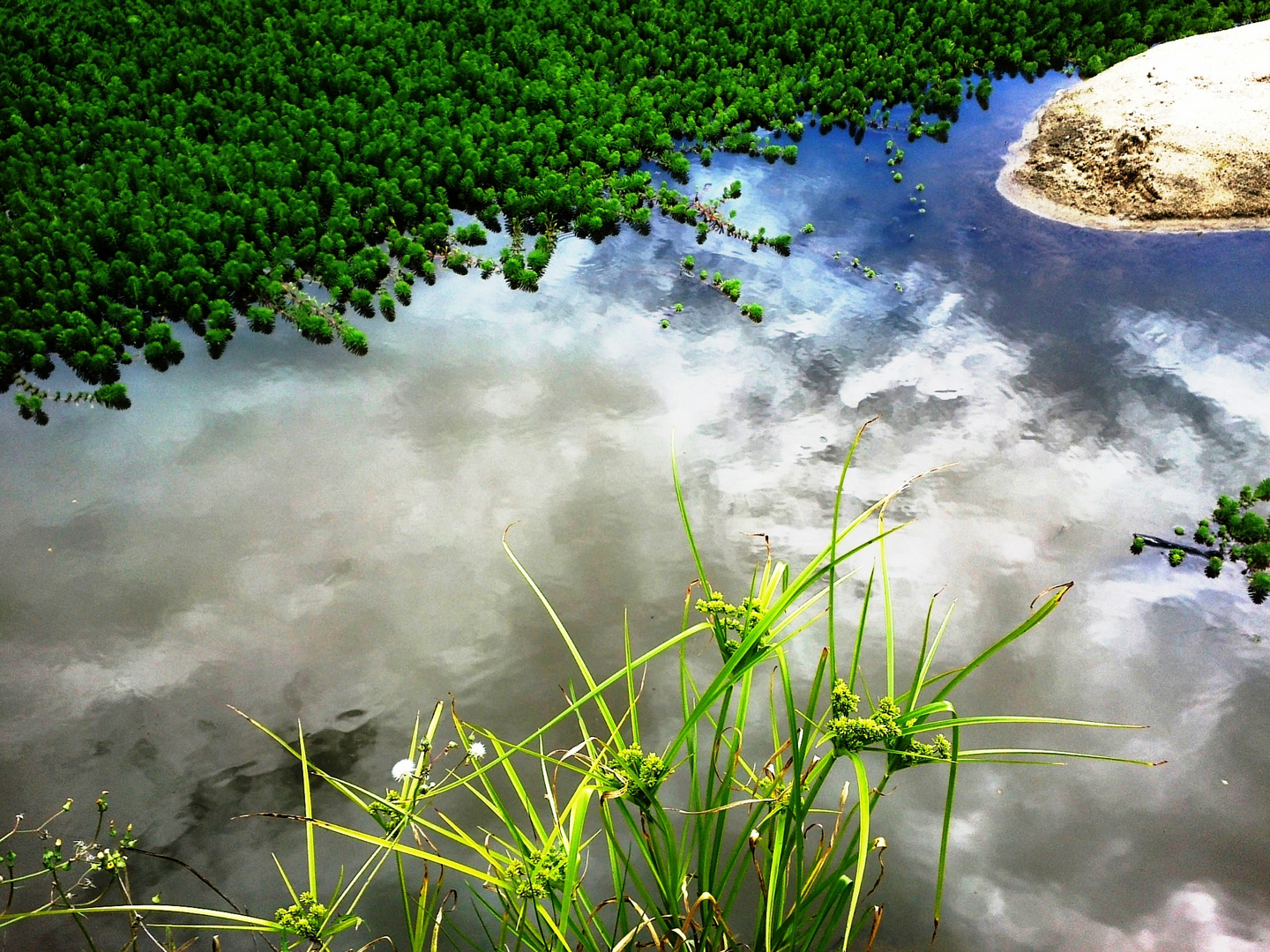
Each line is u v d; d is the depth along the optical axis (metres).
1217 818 4.93
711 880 3.49
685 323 8.71
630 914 4.16
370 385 7.88
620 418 7.59
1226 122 10.62
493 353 8.28
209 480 6.94
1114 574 6.34
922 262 9.68
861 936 4.29
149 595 6.09
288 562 6.32
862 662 5.66
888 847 4.72
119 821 4.84
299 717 5.35
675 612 6.02
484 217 9.87
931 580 6.22
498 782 4.94
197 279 8.47
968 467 7.15
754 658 2.74
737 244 9.88
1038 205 10.66
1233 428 7.56
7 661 5.68
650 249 9.75
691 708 5.38
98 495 6.80
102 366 7.79
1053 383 8.03
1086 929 4.45
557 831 3.13
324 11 12.65
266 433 7.37
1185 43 12.17
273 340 8.31
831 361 8.24
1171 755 5.24
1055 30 13.44
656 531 6.58
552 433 7.43
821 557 2.74
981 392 7.91
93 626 5.89
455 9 13.02
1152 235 10.05
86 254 8.51
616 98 11.45
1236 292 9.20
